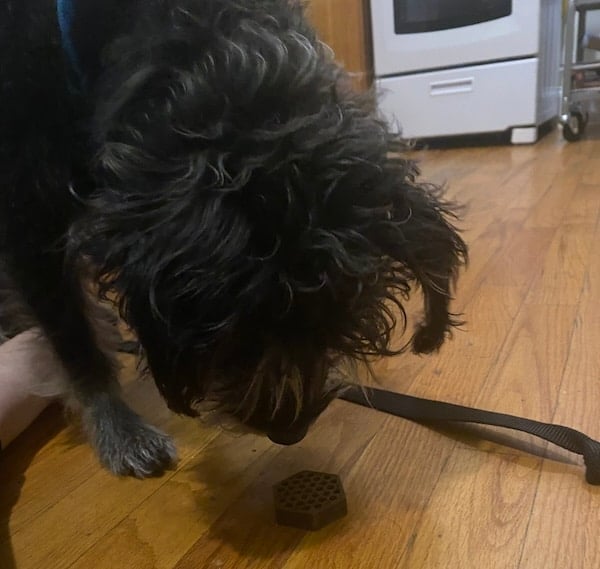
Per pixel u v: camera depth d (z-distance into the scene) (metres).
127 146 0.65
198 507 0.88
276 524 0.83
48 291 0.88
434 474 0.89
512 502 0.82
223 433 1.03
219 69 0.66
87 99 0.74
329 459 0.94
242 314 0.60
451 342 1.20
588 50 3.05
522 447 0.92
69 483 0.96
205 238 0.60
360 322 0.66
